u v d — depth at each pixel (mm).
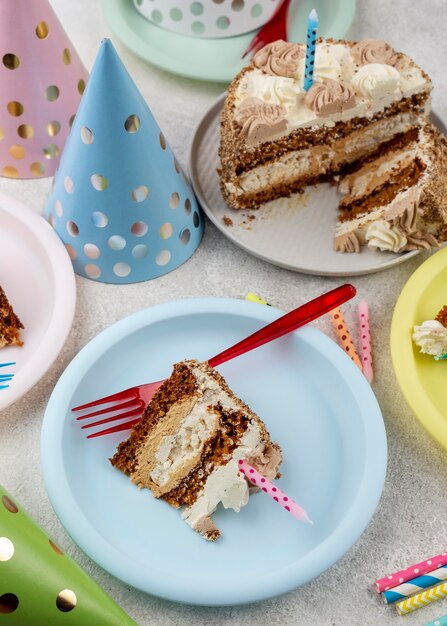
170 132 701
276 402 566
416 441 572
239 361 578
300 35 740
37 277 617
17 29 604
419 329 579
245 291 628
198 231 643
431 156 627
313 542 518
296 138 650
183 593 487
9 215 622
